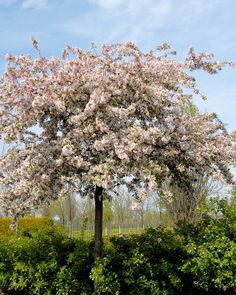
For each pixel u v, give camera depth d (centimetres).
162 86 930
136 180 876
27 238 1172
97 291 884
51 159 874
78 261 941
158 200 1675
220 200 1025
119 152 790
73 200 2736
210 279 892
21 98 899
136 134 821
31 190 851
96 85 877
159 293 890
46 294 952
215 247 895
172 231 1072
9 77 932
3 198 884
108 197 946
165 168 837
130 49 934
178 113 942
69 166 870
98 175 795
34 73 949
